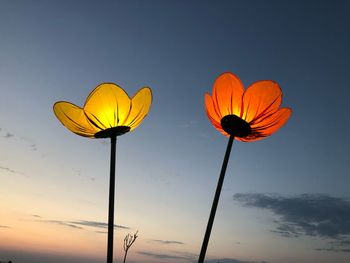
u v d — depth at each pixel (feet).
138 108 5.59
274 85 5.28
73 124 5.56
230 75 5.38
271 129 5.48
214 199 4.48
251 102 5.34
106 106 5.46
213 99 5.51
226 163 4.88
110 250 4.38
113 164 5.05
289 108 5.45
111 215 4.56
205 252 4.18
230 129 5.23
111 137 5.59
